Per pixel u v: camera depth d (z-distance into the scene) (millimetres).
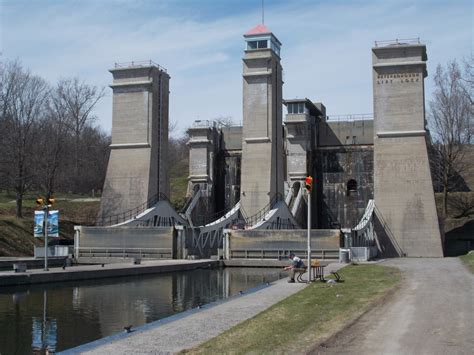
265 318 18969
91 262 54531
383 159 61219
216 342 15438
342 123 77938
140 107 65812
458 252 66125
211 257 56844
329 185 77000
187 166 134625
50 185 68438
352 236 54219
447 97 75812
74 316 25562
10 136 64750
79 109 89688
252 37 67500
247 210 64125
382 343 14602
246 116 65812
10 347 19516
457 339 14984
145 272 43781
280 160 67312
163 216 64125
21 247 58625
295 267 30922
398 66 61625
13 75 68250
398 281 29609
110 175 65750
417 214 59500
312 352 13750
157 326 18266
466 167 81312
